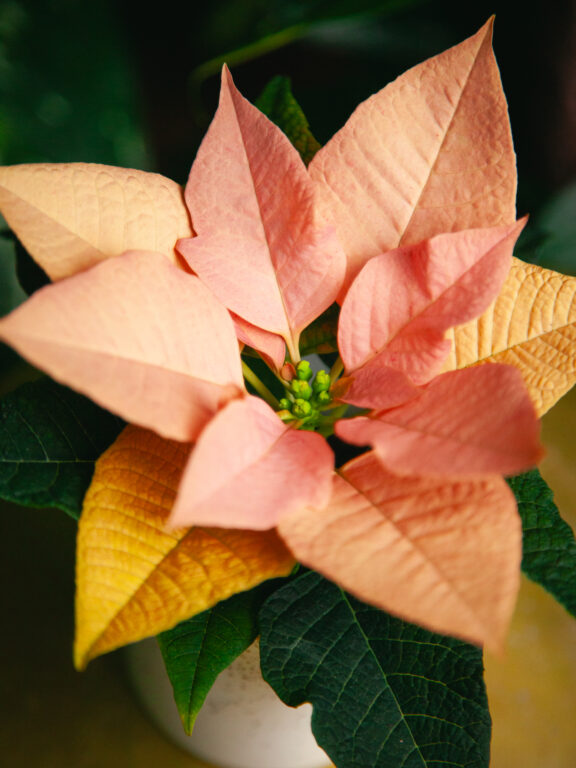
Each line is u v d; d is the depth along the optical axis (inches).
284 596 15.0
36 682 21.0
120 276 12.5
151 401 12.3
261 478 12.3
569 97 30.4
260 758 19.2
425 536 12.2
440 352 13.9
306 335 17.1
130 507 13.5
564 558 13.9
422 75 14.6
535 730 20.7
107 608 12.9
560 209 26.1
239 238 14.5
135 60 33.9
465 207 14.6
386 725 14.4
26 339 11.5
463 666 14.5
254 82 33.1
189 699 14.7
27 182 13.6
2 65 28.2
